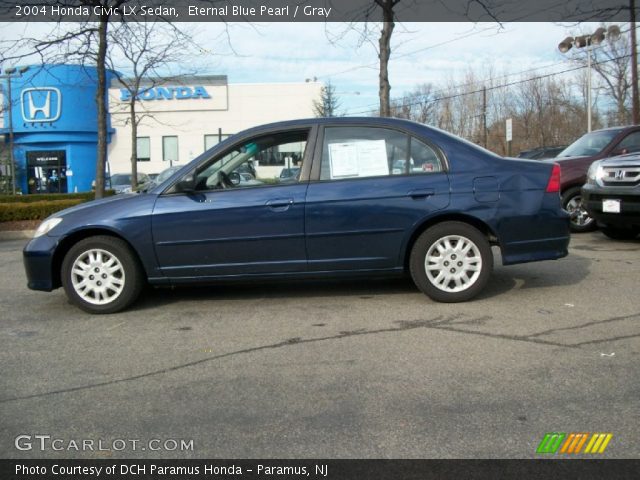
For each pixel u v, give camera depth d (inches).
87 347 178.4
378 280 255.3
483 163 211.0
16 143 1428.4
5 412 134.8
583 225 387.2
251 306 219.8
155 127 1573.6
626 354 159.0
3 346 181.0
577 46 776.9
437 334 179.6
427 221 209.3
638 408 128.6
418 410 130.1
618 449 112.8
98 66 482.3
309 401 136.1
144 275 217.2
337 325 192.2
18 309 226.7
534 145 1707.7
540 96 1699.1
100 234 215.2
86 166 1465.3
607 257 295.3
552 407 129.8
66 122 1416.1
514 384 141.9
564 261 286.4
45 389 147.2
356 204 206.4
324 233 207.2
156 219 207.8
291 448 116.2
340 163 211.6
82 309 214.2
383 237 208.5
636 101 643.5
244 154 214.1
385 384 144.1
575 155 401.4
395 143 212.8
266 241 207.6
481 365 154.2
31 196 781.3
